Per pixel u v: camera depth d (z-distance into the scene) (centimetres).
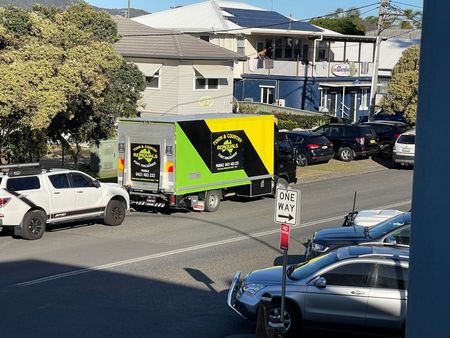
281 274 1109
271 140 2353
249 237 1800
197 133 2069
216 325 1108
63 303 1204
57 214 1791
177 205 2030
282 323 980
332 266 1049
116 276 1395
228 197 2462
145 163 2052
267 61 4959
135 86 2670
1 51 1955
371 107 4091
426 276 625
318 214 2155
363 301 1022
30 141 2181
